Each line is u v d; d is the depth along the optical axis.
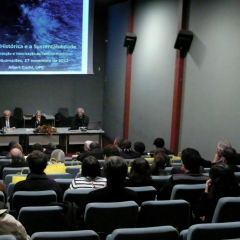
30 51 9.75
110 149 4.80
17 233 2.34
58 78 11.80
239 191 2.99
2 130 8.95
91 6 9.88
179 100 7.86
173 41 8.03
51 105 11.84
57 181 3.93
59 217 2.85
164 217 2.99
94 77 12.13
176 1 7.86
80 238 2.31
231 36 6.29
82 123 9.60
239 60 6.11
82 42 9.97
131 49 10.15
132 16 10.04
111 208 2.76
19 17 9.55
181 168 3.99
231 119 6.32
